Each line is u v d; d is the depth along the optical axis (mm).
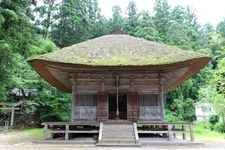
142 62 14648
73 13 38906
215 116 32500
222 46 10586
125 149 11023
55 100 27641
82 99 15867
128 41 18422
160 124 14305
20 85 25391
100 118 15461
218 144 13945
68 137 14852
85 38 40781
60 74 16953
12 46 18984
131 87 15898
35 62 15016
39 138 17016
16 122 27906
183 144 12992
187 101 36812
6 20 18609
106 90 15961
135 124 14227
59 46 40469
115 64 14461
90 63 14594
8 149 11047
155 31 41750
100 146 12102
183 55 14797
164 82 16953
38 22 39938
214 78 11266
